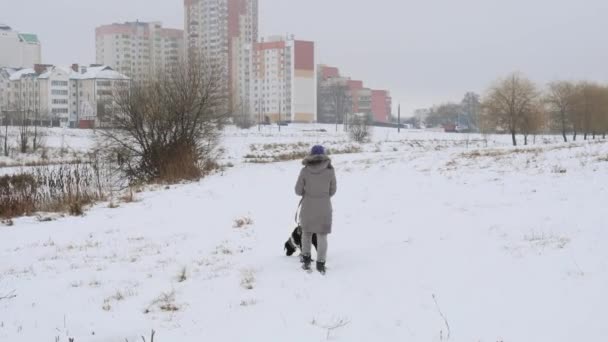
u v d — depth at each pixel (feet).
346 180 61.57
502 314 18.35
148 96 83.82
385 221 35.96
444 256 25.58
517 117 183.42
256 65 494.59
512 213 33.91
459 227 31.58
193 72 87.56
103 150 83.71
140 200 53.88
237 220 39.42
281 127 376.68
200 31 525.75
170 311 20.29
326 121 530.68
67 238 35.58
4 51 509.76
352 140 217.97
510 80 185.47
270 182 65.41
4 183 59.67
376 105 624.59
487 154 83.87
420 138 259.19
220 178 73.46
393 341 16.89
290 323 18.58
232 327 18.45
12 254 30.99
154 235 35.63
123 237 35.29
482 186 47.14
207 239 33.58
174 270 26.07
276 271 25.16
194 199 52.75
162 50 545.03
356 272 24.35
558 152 73.10
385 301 20.35
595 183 41.60
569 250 24.39
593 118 197.16
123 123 82.64
